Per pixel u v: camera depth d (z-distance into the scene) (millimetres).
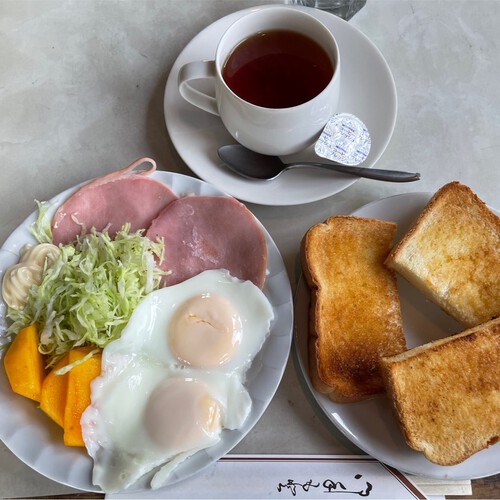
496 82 602
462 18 623
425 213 526
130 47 613
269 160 544
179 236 526
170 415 479
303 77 524
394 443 487
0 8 623
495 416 482
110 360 486
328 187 536
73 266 517
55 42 614
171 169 571
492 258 518
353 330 513
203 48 576
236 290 508
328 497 487
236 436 480
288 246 550
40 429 486
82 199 531
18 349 491
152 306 505
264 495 488
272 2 623
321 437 505
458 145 582
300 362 506
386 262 522
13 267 515
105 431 477
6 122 590
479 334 496
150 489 470
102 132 585
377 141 546
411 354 495
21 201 567
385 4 624
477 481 495
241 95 522
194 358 495
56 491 495
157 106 593
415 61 608
